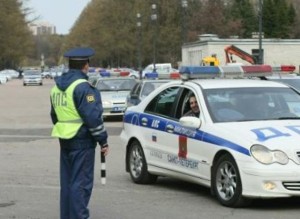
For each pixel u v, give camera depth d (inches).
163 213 369.7
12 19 5575.8
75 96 304.0
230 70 486.9
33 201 414.9
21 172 542.3
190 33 4033.0
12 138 855.1
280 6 5137.8
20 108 1563.7
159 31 4146.2
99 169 561.3
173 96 450.3
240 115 402.9
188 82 443.2
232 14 4822.8
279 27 5068.9
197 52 3100.4
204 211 371.9
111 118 1186.0
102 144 308.8
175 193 437.1
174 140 429.7
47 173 535.8
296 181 353.4
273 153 355.6
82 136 308.2
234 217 353.4
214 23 4160.9
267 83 442.3
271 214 359.9
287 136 365.1
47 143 790.5
